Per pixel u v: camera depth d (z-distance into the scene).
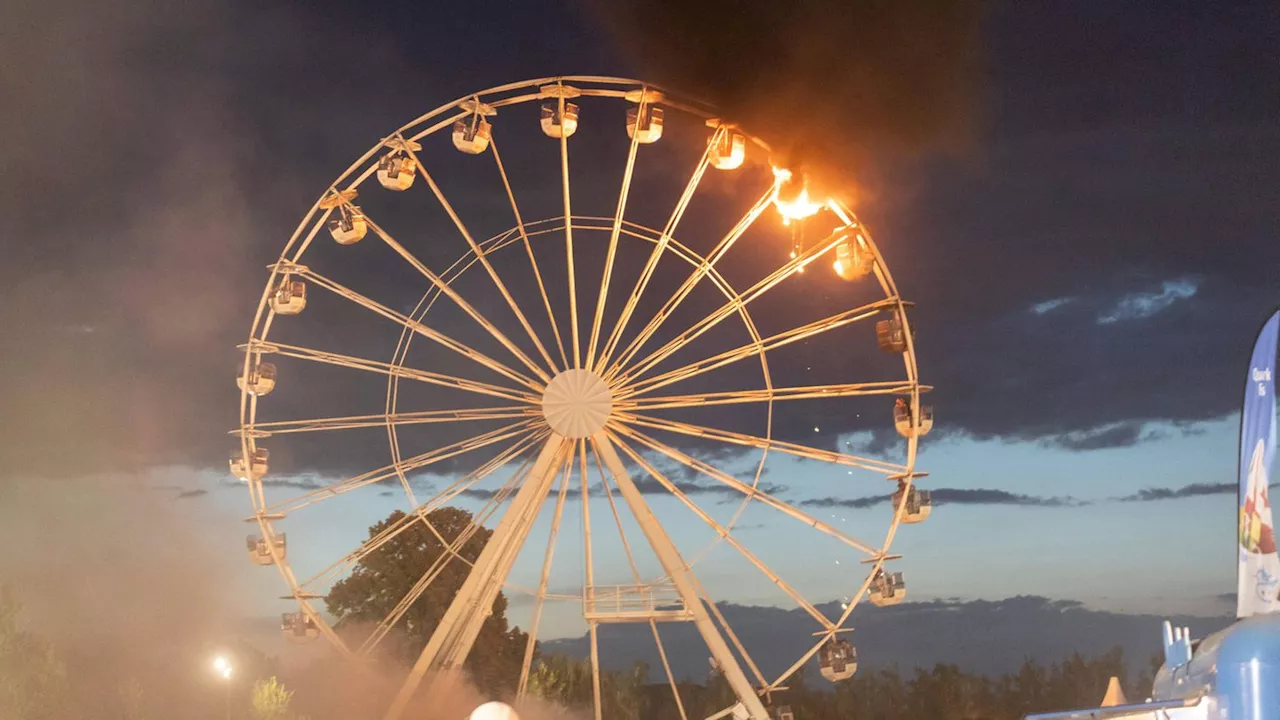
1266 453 20.69
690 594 39.84
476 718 9.70
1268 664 17.31
